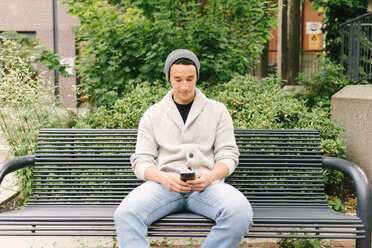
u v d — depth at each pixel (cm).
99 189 258
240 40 506
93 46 471
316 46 1042
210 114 233
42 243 276
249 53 535
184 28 477
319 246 269
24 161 250
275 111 363
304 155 261
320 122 373
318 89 567
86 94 466
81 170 262
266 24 511
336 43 784
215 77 465
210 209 200
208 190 207
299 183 260
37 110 376
